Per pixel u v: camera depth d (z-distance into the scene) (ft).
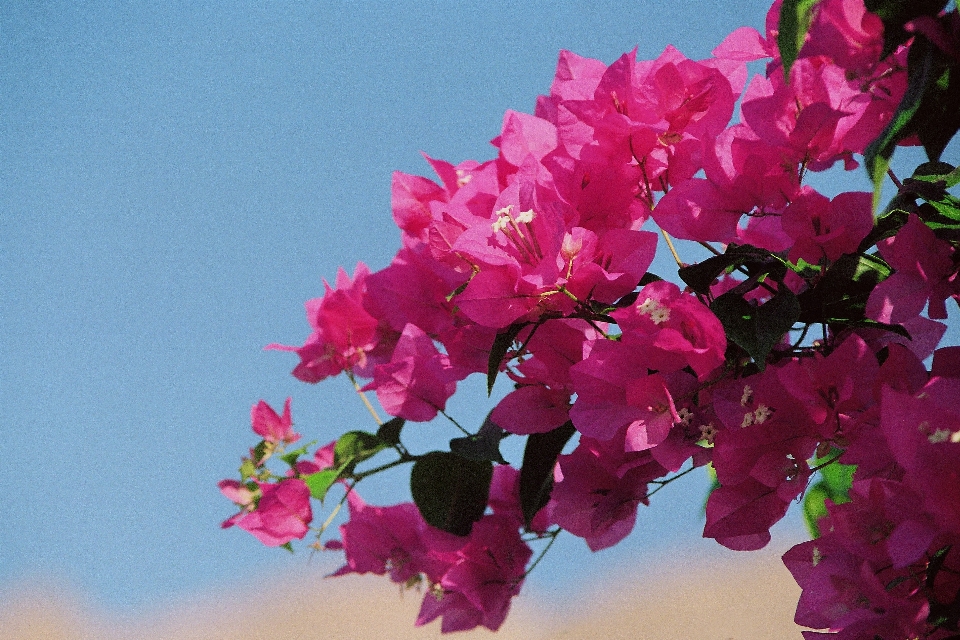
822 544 3.83
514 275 3.89
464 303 3.90
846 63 3.81
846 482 4.20
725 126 3.94
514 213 3.92
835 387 3.79
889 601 3.69
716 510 3.87
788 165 3.88
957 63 3.67
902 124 3.66
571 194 3.96
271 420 4.74
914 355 3.78
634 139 3.95
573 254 3.89
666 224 3.92
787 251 3.86
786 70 3.77
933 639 3.70
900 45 3.80
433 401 4.27
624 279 3.91
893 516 3.68
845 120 3.86
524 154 4.06
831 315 3.88
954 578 3.70
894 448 3.65
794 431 3.81
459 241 3.91
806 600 3.81
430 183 4.27
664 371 3.86
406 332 4.28
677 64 3.94
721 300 3.81
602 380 3.87
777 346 3.98
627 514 4.02
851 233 3.84
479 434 4.22
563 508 4.03
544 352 3.98
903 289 3.78
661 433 3.85
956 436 3.62
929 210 3.85
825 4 3.79
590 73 4.09
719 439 3.83
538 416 4.05
